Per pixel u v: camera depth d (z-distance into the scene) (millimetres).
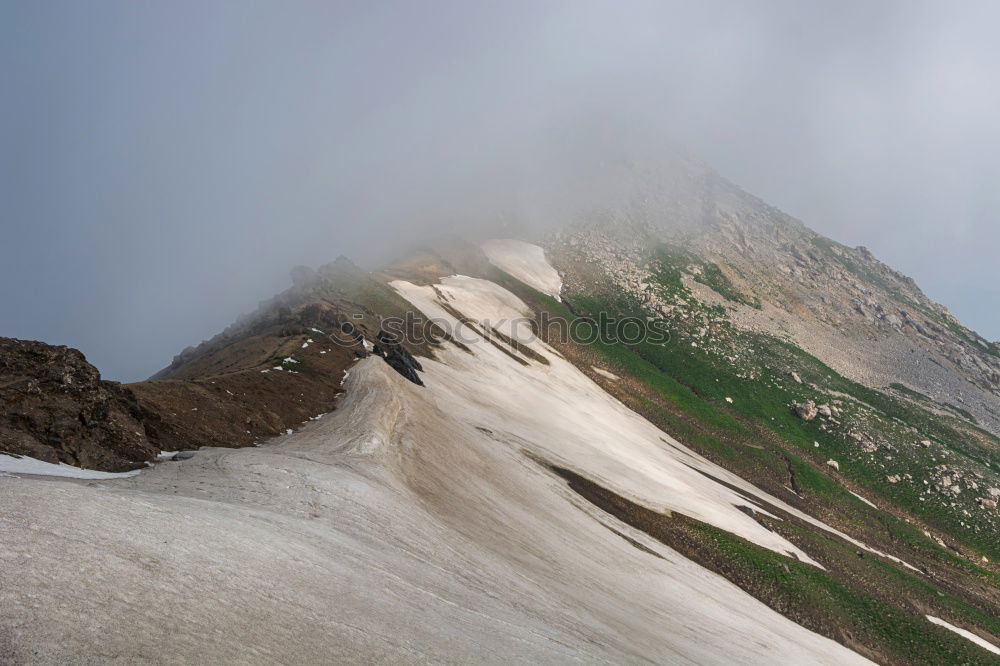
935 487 133750
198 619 12805
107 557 13688
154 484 25922
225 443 41219
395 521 28578
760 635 47438
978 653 65688
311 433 47875
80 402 31609
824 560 80688
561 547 44312
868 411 166125
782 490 117625
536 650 19484
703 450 124000
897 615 68500
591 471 74375
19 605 10812
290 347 72500
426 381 85625
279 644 13055
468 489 46375
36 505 14914
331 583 17562
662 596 45094
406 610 17906
